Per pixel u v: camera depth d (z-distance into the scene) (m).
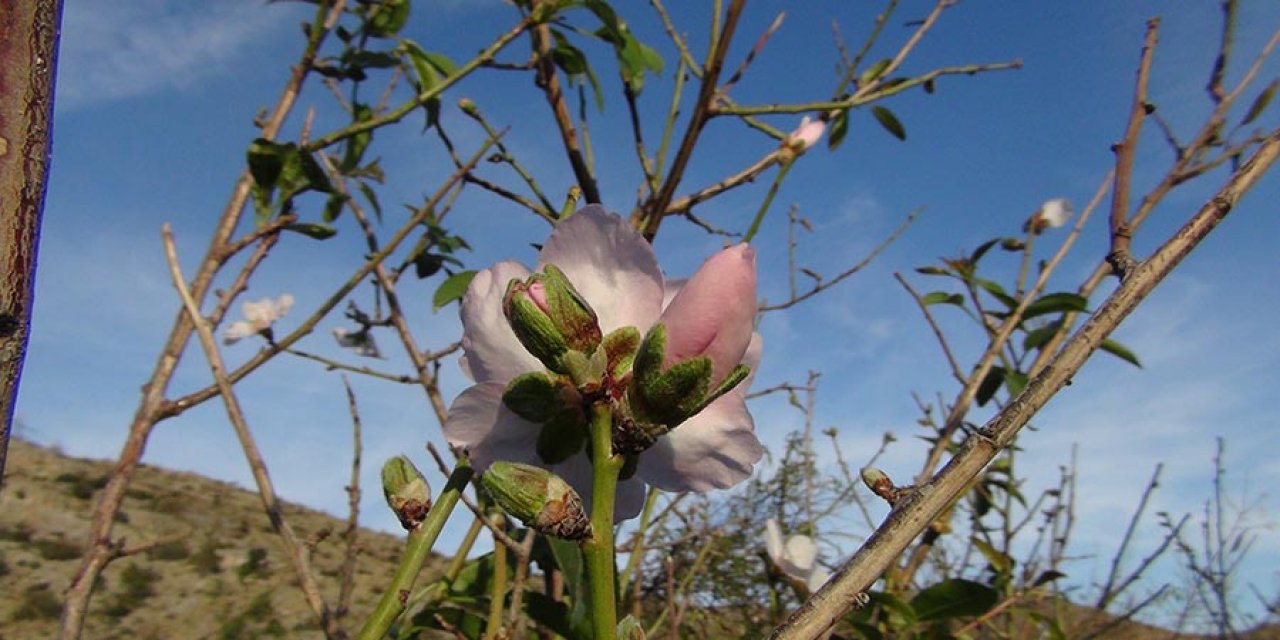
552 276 0.09
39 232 0.08
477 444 0.10
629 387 0.08
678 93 0.25
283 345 0.18
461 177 0.20
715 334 0.08
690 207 0.23
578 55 0.24
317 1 0.23
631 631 0.08
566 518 0.08
